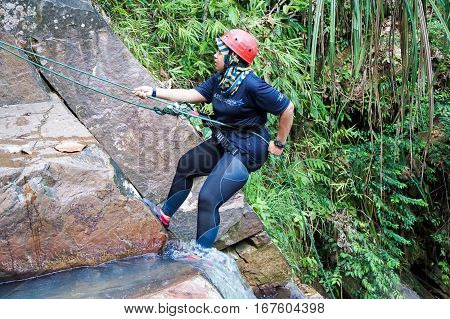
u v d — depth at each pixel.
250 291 3.44
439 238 5.89
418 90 4.00
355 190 5.20
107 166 3.30
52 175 3.09
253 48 3.07
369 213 5.36
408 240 5.75
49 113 3.47
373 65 3.91
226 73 3.09
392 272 5.08
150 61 4.49
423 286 6.12
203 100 3.33
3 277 2.94
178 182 3.40
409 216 5.54
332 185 5.16
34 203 3.00
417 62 3.94
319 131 5.35
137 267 3.17
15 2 3.51
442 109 5.70
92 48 3.66
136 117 3.68
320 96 5.33
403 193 5.90
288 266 4.04
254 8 4.97
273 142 3.26
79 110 3.63
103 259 3.21
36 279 3.00
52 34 3.58
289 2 5.35
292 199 4.80
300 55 5.08
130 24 4.58
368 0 3.70
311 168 5.10
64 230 3.10
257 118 3.19
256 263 3.89
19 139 3.22
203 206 3.18
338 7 4.39
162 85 3.85
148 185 3.68
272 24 4.96
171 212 3.47
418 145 5.58
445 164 5.86
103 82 3.67
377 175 5.43
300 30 5.29
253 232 3.86
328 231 4.99
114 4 4.73
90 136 3.42
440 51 5.71
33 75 3.53
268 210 4.49
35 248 3.02
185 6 4.90
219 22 4.61
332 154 5.31
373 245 5.18
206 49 4.80
